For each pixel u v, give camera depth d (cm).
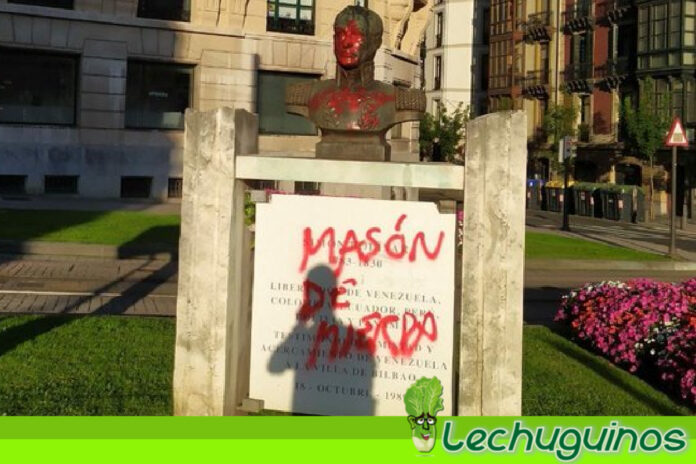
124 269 1485
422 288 512
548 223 3478
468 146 487
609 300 904
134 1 2820
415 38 3341
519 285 483
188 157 524
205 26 2898
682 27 3988
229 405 532
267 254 539
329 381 529
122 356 785
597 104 4678
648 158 4022
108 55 2791
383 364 520
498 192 482
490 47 5853
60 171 2755
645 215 4022
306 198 531
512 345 486
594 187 4062
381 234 518
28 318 948
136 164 2859
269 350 540
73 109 2811
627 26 4438
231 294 529
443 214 507
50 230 1792
